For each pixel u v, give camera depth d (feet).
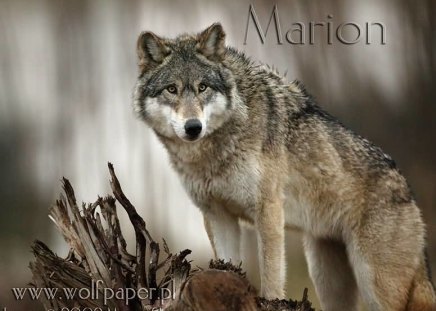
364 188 39.96
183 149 37.04
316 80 78.07
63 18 95.55
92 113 86.28
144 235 29.84
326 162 39.40
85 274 29.66
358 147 40.52
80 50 93.45
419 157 75.00
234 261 39.09
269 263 37.45
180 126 35.42
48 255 29.66
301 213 39.88
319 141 39.52
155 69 37.40
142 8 91.97
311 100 40.81
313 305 54.80
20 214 75.41
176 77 36.40
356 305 42.91
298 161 39.06
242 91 37.76
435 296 41.34
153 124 37.45
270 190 37.68
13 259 63.57
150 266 29.71
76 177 79.20
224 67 37.55
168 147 37.96
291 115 39.29
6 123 86.69
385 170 40.65
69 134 85.05
